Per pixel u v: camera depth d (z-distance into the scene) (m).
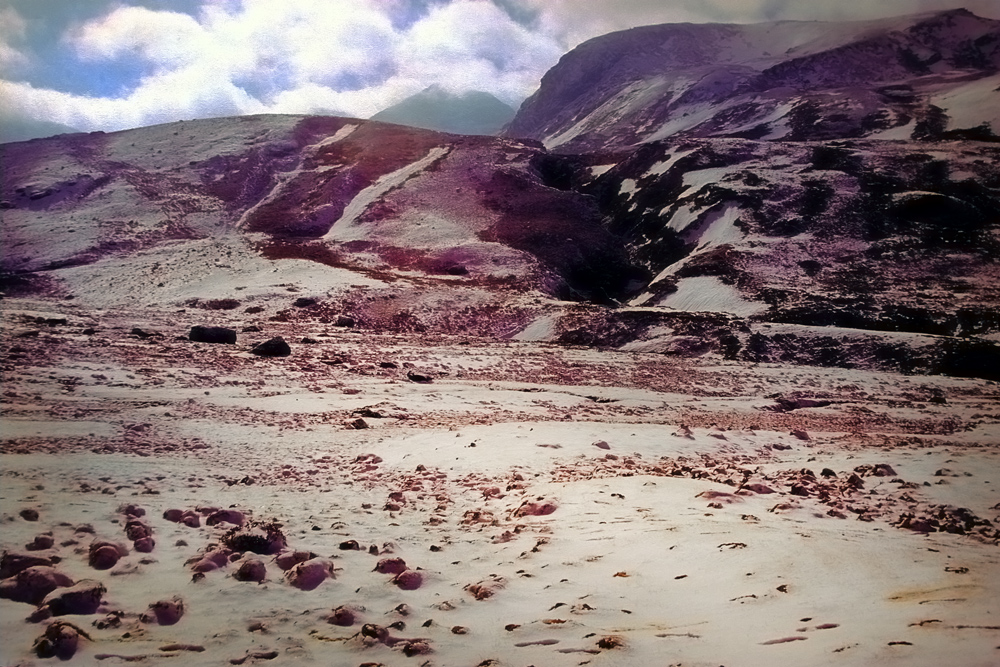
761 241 70.25
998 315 52.72
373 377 28.16
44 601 5.07
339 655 4.70
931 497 10.54
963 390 35.31
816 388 33.50
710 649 4.70
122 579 5.82
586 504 9.52
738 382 33.69
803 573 6.25
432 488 11.37
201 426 15.91
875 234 71.31
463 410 21.67
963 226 72.12
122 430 14.61
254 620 5.17
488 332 53.28
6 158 95.88
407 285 60.59
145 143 102.75
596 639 4.91
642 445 15.82
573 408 24.08
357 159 97.62
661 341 47.03
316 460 13.44
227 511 8.18
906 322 53.50
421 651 4.75
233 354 29.31
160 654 4.50
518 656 4.72
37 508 7.63
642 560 6.95
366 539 7.81
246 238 76.31
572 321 51.97
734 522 8.26
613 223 85.62
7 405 16.52
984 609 5.06
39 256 69.00
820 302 57.09
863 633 4.69
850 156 88.44
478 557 7.34
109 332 32.62
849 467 13.33
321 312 53.38
